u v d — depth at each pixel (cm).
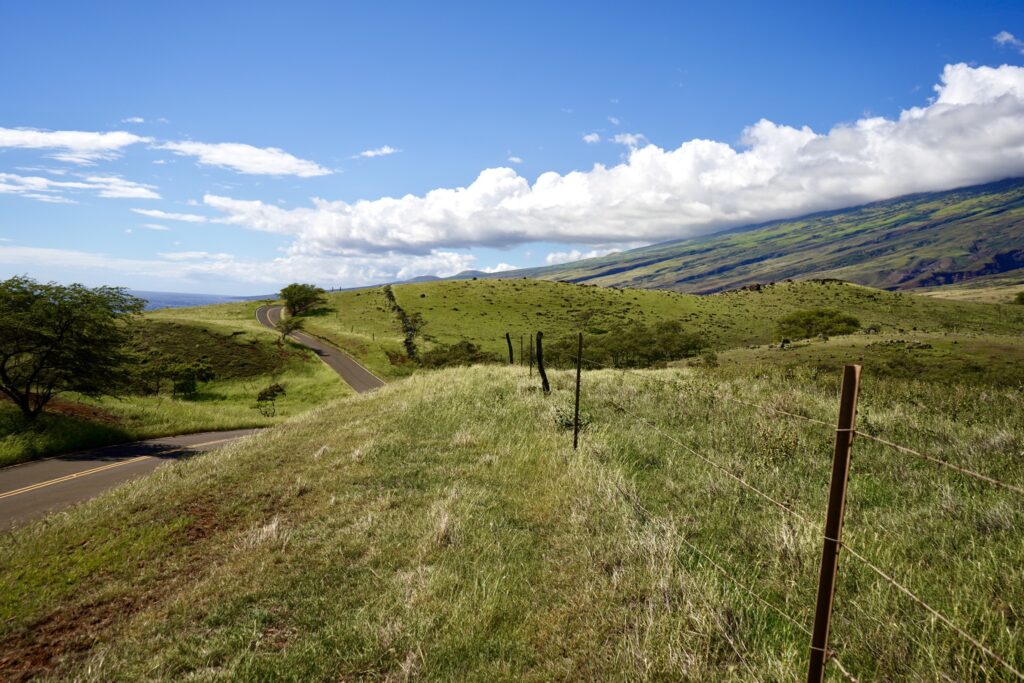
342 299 14162
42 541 977
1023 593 381
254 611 555
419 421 1419
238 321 10775
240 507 973
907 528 519
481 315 12262
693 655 373
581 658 405
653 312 13250
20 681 530
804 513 571
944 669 317
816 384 1457
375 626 483
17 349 2766
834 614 390
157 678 463
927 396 1180
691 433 945
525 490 808
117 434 3091
